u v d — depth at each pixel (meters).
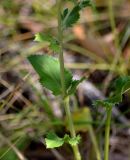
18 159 0.44
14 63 0.55
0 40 0.59
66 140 0.34
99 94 0.54
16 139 0.47
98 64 0.58
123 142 0.50
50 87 0.36
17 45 0.59
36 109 0.51
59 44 0.34
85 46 0.62
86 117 0.50
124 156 0.49
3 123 0.49
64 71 0.36
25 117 0.50
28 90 0.53
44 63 0.37
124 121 0.51
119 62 0.59
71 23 0.34
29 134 0.48
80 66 0.58
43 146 0.49
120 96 0.35
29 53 0.57
